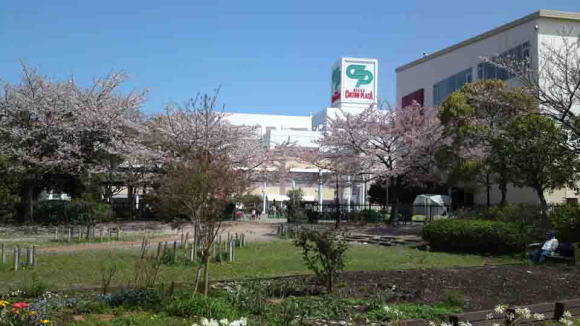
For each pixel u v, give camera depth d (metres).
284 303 7.75
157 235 22.00
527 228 16.75
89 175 26.98
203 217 8.62
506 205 20.20
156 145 27.73
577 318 7.69
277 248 17.45
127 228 24.72
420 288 9.42
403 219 31.56
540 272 11.39
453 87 35.56
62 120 27.14
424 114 29.06
